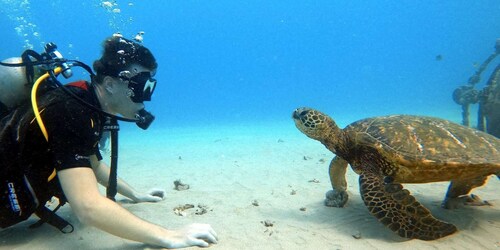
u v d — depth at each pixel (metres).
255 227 1.23
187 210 1.46
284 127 5.93
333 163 1.47
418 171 1.16
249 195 1.71
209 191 1.81
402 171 1.20
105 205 0.89
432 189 1.74
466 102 4.00
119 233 0.92
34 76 0.98
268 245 1.07
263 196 1.69
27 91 0.99
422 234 1.09
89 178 0.90
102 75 0.98
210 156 3.13
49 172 0.98
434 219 1.08
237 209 1.47
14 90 0.97
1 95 0.98
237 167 2.53
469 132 1.29
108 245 1.05
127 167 2.68
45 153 0.95
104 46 0.98
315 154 3.04
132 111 1.05
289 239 1.12
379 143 1.21
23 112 0.95
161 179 2.18
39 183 0.98
